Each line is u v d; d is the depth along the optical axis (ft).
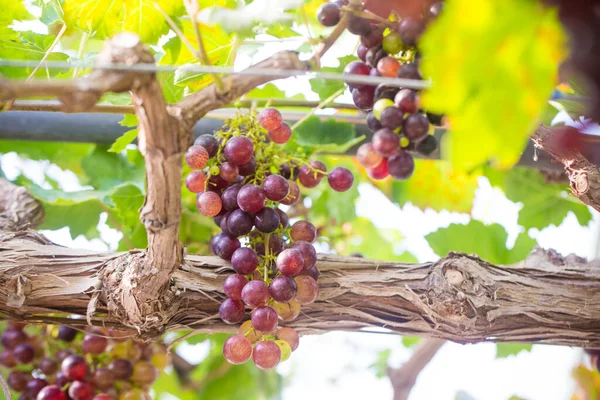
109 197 3.94
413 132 2.70
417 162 4.39
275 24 3.28
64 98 2.40
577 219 4.20
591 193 3.16
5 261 3.10
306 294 2.95
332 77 2.67
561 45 2.19
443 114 2.76
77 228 4.03
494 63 2.13
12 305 3.07
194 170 2.95
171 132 2.60
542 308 3.18
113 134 3.68
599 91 2.35
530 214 4.21
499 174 4.21
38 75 3.50
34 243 3.19
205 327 3.14
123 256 3.11
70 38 4.16
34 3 3.38
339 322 3.16
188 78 3.36
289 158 3.05
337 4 2.92
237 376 4.53
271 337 3.03
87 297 3.08
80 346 3.67
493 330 3.18
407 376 4.32
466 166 2.19
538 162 3.64
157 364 3.73
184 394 4.72
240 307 2.94
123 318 3.07
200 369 4.62
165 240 2.82
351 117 3.67
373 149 2.76
